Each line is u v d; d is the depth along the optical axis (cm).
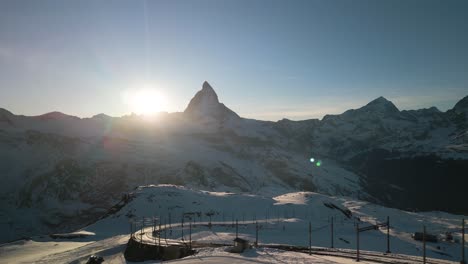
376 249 12800
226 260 7138
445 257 12575
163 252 10125
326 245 12644
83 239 19438
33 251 17162
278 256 7481
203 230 14700
